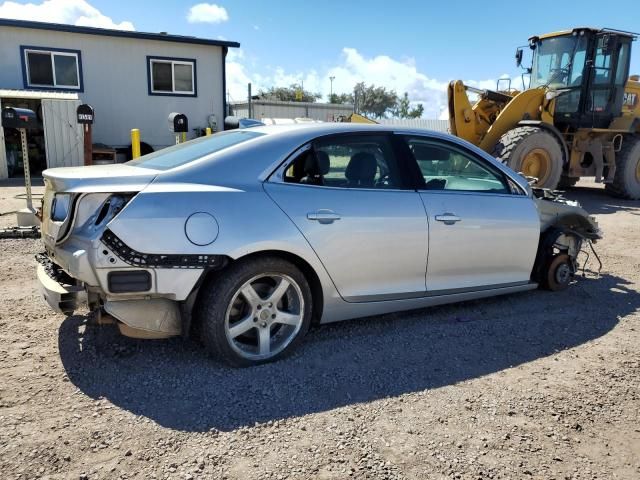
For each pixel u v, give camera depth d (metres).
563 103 12.48
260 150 3.54
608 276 6.02
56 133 14.27
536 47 13.04
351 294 3.77
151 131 17.22
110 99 16.48
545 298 5.14
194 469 2.44
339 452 2.60
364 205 3.74
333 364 3.56
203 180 3.33
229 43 17.53
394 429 2.82
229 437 2.70
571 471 2.53
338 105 33.66
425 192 4.08
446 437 2.76
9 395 3.02
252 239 3.26
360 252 3.72
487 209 4.36
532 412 3.04
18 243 6.56
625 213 10.84
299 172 3.63
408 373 3.47
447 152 4.34
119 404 2.97
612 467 2.57
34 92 14.34
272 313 3.49
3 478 2.33
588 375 3.52
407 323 4.36
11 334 3.86
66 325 4.04
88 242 3.00
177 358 3.54
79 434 2.68
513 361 3.71
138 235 3.01
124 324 3.19
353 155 3.87
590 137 12.72
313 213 3.52
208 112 17.94
